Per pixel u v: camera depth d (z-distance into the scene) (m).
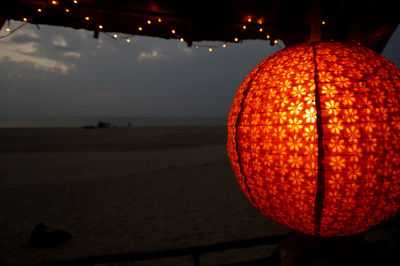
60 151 15.70
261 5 2.63
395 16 1.68
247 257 4.02
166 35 3.06
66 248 4.38
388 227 1.59
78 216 5.79
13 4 2.36
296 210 0.81
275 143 0.76
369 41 1.77
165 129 35.34
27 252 4.27
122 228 5.16
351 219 0.78
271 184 0.80
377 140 0.71
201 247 1.57
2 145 18.23
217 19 2.79
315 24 1.03
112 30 2.86
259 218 5.51
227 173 9.75
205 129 35.28
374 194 0.74
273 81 0.81
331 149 0.71
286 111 0.75
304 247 1.16
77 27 2.77
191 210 6.07
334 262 1.10
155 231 5.00
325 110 0.72
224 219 5.51
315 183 0.73
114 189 7.84
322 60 0.79
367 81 0.74
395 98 0.75
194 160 12.52
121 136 25.08
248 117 0.83
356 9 1.59
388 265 1.69
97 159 12.94
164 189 7.83
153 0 2.58
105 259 1.48
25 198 7.01
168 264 3.91
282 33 2.29
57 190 7.75
